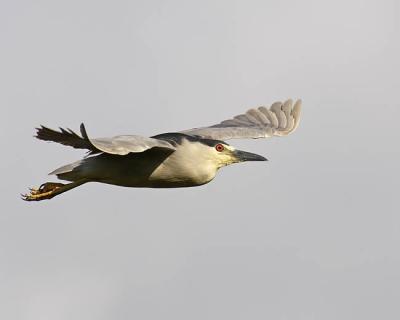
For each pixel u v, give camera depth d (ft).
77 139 42.55
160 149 49.55
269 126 60.59
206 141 52.54
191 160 51.03
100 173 49.42
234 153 52.65
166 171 50.44
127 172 49.80
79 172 49.42
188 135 53.06
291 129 59.93
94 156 49.47
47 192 50.39
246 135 57.98
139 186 51.06
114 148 43.06
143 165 49.83
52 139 42.68
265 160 52.75
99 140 43.16
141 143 44.80
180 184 51.62
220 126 60.80
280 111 62.08
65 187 50.39
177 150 50.55
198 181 51.78
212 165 52.19
